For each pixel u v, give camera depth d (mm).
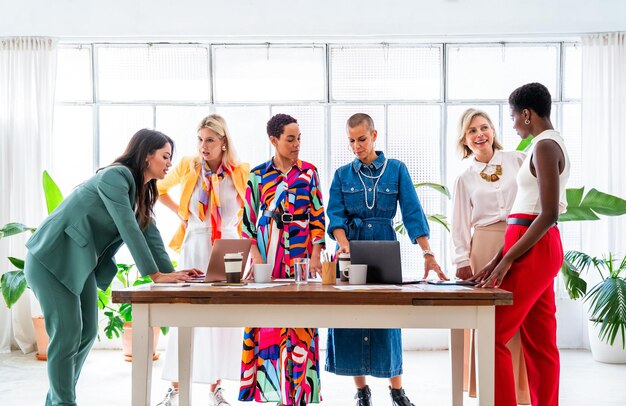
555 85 6164
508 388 2666
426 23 5805
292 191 3230
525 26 5824
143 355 2473
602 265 5805
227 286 2609
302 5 5578
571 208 4555
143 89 6199
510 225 2820
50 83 6027
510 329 2701
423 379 4711
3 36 6031
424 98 6168
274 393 3137
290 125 3182
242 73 6188
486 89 6168
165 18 5777
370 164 3340
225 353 3721
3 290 5211
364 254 2801
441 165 6141
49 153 6012
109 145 6215
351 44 6156
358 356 3283
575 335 6016
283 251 3203
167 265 3158
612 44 5898
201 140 3707
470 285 2770
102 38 6047
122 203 2824
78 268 2867
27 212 6012
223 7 5625
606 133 5891
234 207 3777
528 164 2775
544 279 2703
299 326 2453
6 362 5457
